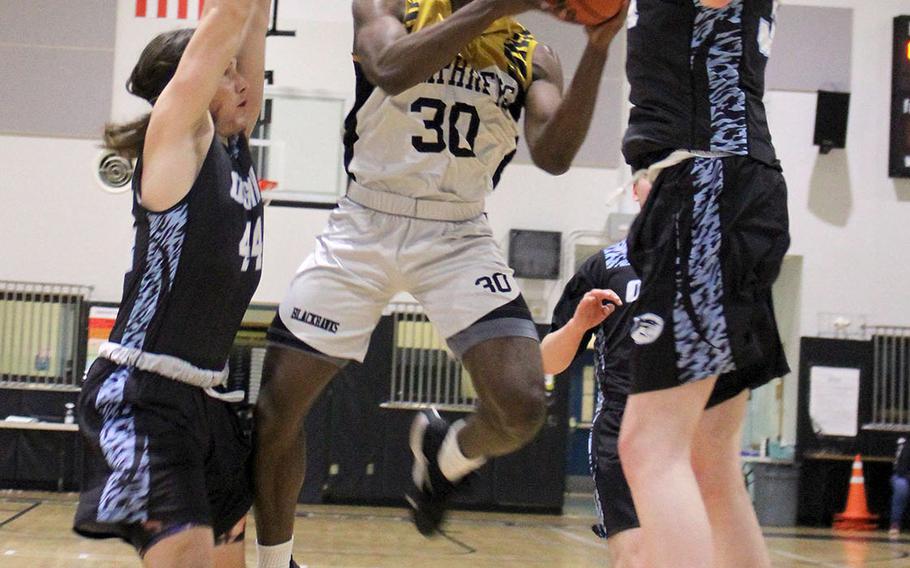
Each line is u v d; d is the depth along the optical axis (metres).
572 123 4.31
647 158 3.52
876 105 17.73
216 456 3.69
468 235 4.50
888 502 17.28
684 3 3.41
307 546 11.20
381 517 14.84
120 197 16.77
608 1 3.71
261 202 3.95
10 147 16.73
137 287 3.60
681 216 3.36
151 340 3.54
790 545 13.62
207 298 3.60
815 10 17.73
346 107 16.41
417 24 4.25
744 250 3.32
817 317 17.50
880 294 17.56
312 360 4.48
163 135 3.54
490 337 4.27
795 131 17.62
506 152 4.71
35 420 16.20
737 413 3.75
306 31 16.91
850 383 17.20
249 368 16.41
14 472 16.11
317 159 16.31
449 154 4.43
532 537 13.09
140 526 3.32
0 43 16.80
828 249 17.56
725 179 3.34
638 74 3.54
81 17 16.92
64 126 16.80
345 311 4.49
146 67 3.92
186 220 3.56
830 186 17.62
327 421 16.31
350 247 4.52
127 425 3.44
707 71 3.40
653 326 3.37
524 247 17.02
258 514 4.58
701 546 3.18
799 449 17.12
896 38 17.61
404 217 4.47
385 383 16.44
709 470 3.72
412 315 16.58
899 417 17.23
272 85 16.47
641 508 3.30
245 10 3.50
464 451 4.57
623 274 4.96
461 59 4.44
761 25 3.48
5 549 9.82
